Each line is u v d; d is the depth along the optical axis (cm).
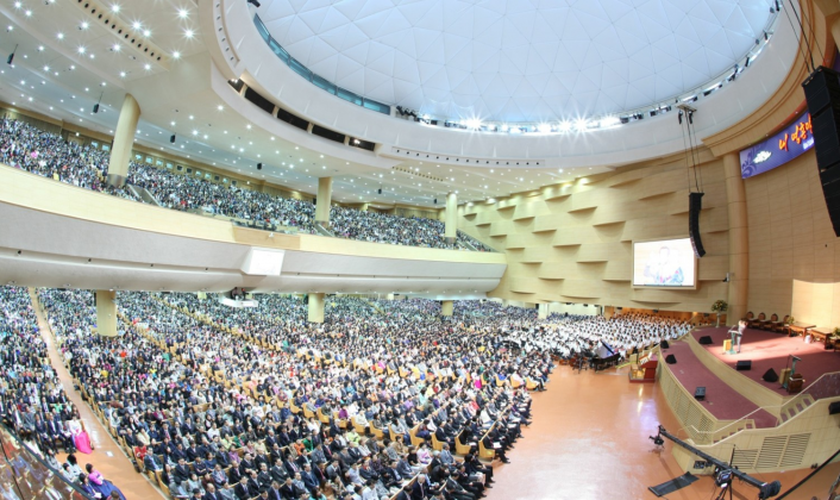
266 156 3256
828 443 1130
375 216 4316
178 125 2641
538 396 1841
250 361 1994
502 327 3309
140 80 2180
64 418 1227
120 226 1819
